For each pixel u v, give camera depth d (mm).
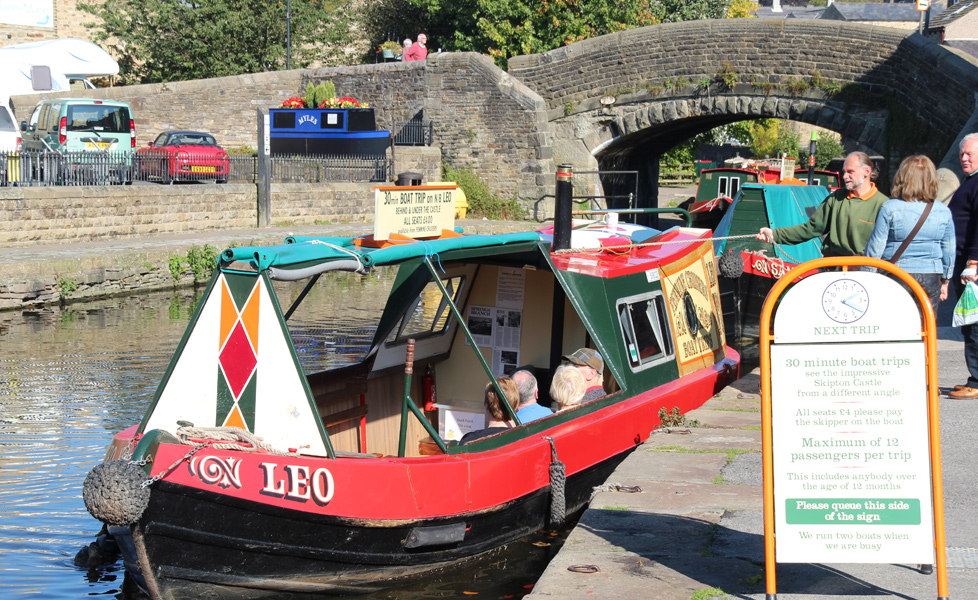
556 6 39312
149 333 14703
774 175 25766
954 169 18047
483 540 6027
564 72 32906
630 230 10211
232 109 35625
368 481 5230
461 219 31844
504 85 33031
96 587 5699
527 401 7098
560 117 33156
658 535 5027
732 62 30250
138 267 19266
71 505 7145
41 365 12242
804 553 3930
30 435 9016
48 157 21016
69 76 33438
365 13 48219
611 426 7035
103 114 25766
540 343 8125
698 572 4496
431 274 6367
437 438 5734
